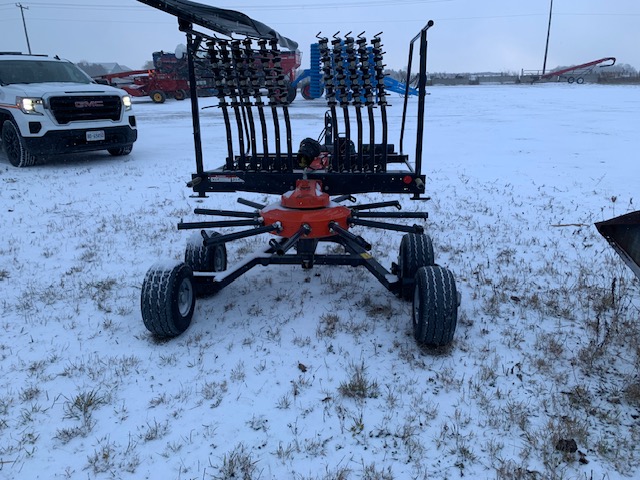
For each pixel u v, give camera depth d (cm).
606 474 284
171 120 2386
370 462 299
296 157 484
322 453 306
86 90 1247
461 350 416
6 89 1214
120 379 382
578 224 768
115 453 309
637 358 396
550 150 1423
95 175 1170
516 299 511
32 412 346
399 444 313
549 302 501
